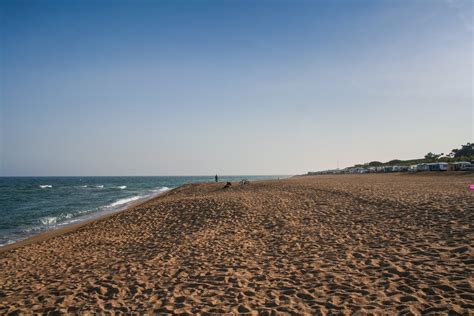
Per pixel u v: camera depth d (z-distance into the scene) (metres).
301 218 11.75
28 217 22.52
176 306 5.18
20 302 5.79
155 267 7.33
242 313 4.80
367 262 6.60
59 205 30.72
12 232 16.94
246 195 20.25
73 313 5.16
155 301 5.44
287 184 30.97
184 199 19.42
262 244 8.78
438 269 5.82
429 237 7.89
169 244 9.50
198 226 11.73
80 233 13.00
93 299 5.70
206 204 15.99
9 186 76.06
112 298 5.70
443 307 4.45
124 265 7.68
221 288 5.83
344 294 5.18
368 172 69.75
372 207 12.66
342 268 6.38
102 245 10.28
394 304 4.69
